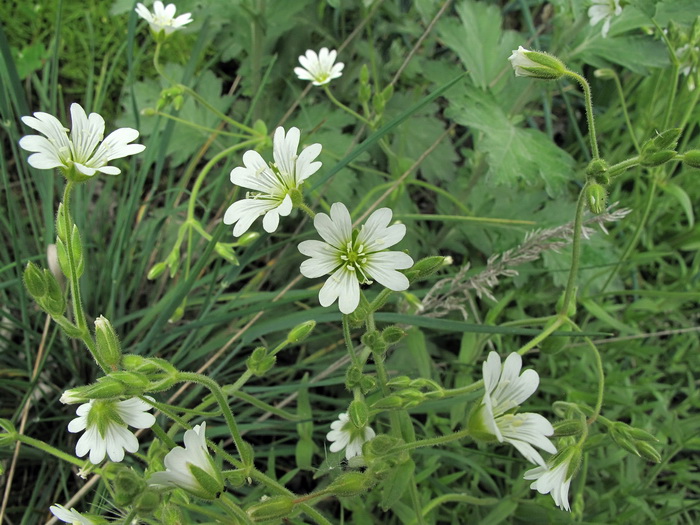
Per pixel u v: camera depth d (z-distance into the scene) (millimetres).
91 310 194
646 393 208
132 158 209
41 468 172
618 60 201
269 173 119
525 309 226
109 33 257
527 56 122
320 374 169
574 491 181
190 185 244
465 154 238
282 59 240
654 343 221
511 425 105
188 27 234
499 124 186
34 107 250
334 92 249
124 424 107
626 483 178
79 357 187
